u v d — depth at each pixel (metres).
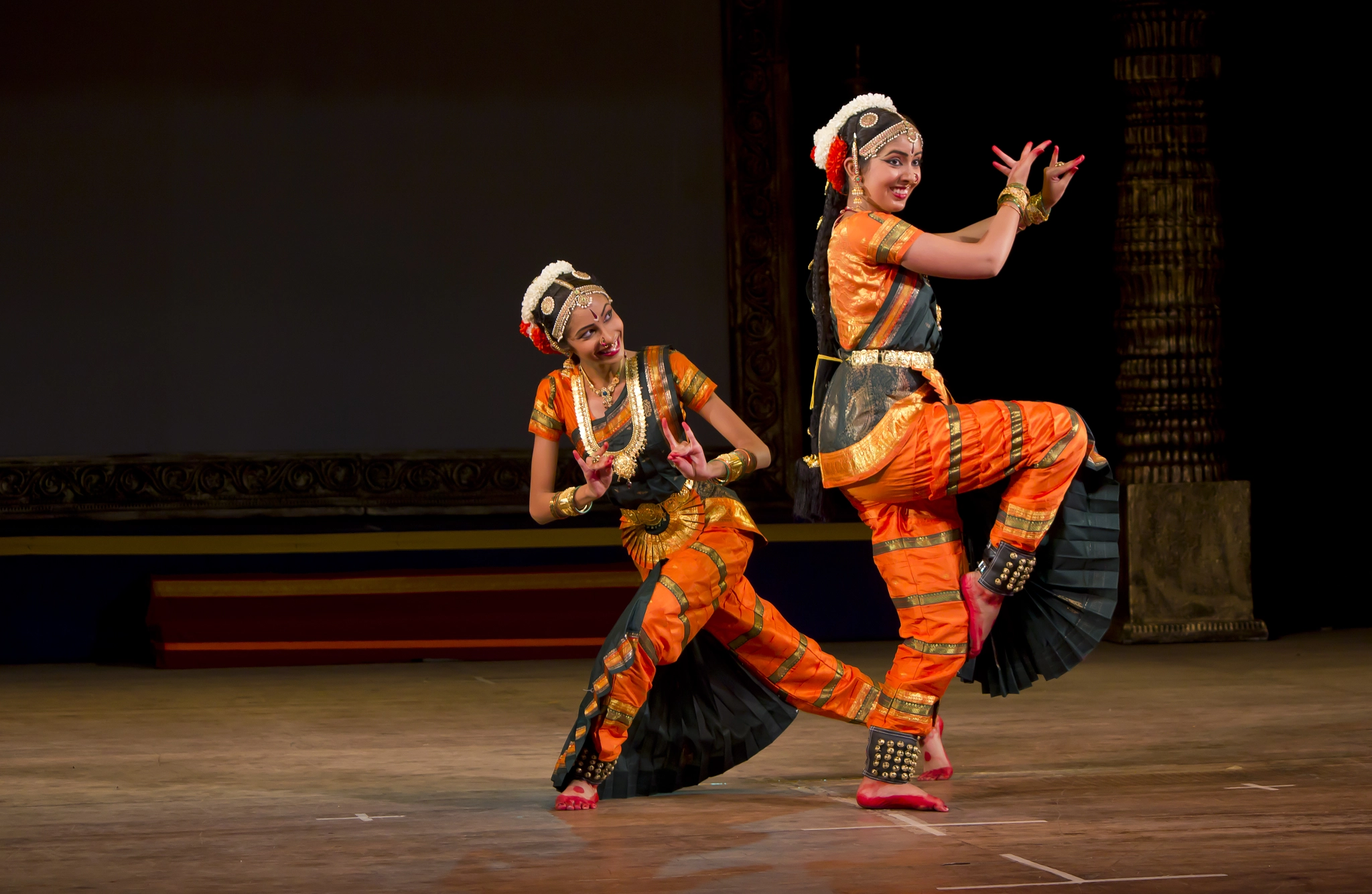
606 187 15.67
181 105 15.12
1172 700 11.29
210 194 15.18
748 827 7.36
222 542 14.54
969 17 18.23
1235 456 18.56
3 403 14.95
